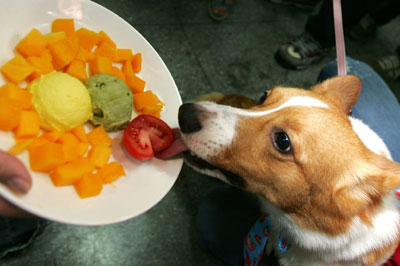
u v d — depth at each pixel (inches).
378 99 25.5
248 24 37.4
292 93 18.2
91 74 15.1
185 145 16.6
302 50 35.7
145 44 16.3
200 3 33.9
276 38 38.2
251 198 26.5
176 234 25.5
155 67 16.6
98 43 15.3
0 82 12.4
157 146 14.9
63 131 13.3
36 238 21.8
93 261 22.5
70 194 12.5
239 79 33.7
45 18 14.0
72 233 22.7
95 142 13.9
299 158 16.3
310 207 17.0
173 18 30.4
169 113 16.7
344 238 16.6
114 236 23.6
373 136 19.8
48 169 12.1
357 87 20.1
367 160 16.3
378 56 43.5
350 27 37.3
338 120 16.7
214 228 24.4
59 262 21.8
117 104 14.5
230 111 17.7
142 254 24.0
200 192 27.8
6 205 12.9
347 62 26.9
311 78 37.6
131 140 14.1
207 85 31.5
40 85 12.9
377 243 16.8
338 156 16.1
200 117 16.9
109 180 13.6
